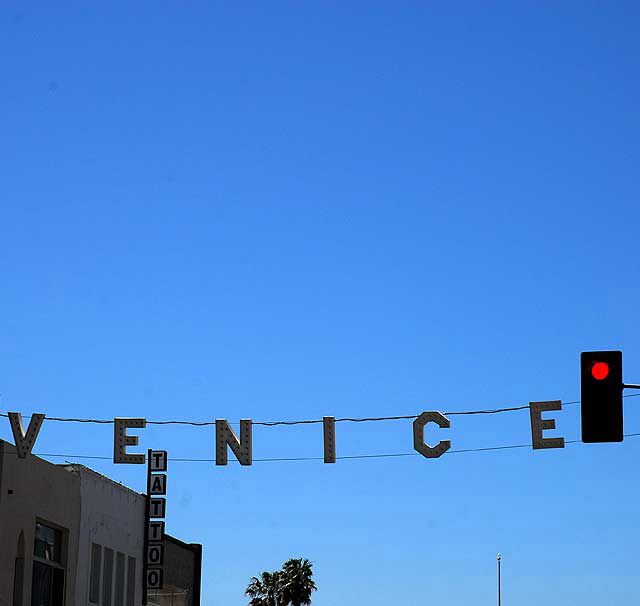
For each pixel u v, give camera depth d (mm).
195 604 51344
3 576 33000
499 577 68812
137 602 43219
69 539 37500
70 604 37188
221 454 26219
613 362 19016
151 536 44062
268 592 90812
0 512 33062
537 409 24344
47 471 36219
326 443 25562
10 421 27203
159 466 44750
